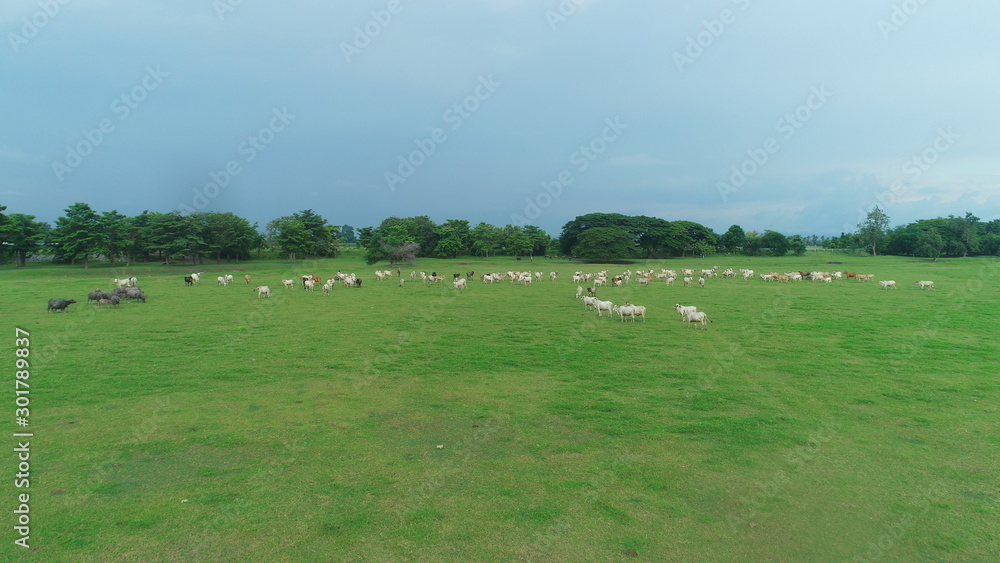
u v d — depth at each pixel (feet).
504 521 28.17
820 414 45.27
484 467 34.99
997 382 54.54
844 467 34.88
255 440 39.68
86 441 39.24
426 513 28.91
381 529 27.30
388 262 303.07
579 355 68.18
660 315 102.01
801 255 402.52
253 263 285.23
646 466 35.09
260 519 28.25
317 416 45.24
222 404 48.47
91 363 63.26
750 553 25.41
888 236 393.91
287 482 32.71
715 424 42.83
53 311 104.12
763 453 37.22
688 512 29.19
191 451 37.58
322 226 345.10
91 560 24.48
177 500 30.32
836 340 76.79
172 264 265.95
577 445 38.81
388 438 40.22
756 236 417.90
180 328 87.45
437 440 39.83
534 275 216.95
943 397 49.67
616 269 263.90
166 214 268.21
